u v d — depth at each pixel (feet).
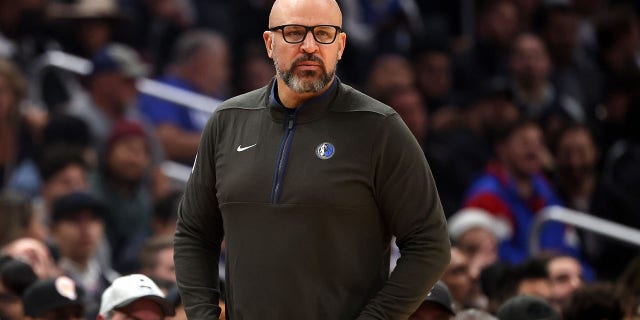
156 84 101.40
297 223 41.42
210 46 106.01
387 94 109.29
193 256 44.11
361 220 41.81
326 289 41.50
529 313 57.47
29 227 74.84
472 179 105.60
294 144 42.04
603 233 92.84
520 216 95.55
